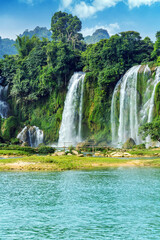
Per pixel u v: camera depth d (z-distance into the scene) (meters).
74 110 82.44
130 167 33.72
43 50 96.38
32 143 88.75
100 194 19.84
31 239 12.48
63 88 87.38
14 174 28.44
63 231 13.34
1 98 99.31
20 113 97.12
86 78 80.81
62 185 22.84
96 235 12.88
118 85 74.69
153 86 67.19
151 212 15.92
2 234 13.03
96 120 78.25
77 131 81.50
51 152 54.78
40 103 93.69
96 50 83.25
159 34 77.12
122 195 19.52
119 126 72.50
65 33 125.94
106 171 30.39
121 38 77.81
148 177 26.34
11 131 88.69
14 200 18.45
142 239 12.43
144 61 76.69
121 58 76.56
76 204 17.48
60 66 84.50
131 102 71.00
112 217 15.18
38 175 27.77
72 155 42.97
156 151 48.47
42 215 15.58
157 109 64.44
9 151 49.00
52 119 88.81
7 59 104.62
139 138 67.81
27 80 93.56
